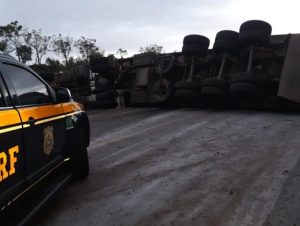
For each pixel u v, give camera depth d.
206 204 4.54
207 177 5.52
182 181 5.42
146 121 11.02
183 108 13.48
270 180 5.23
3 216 3.32
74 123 5.37
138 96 14.62
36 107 4.12
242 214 4.21
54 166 4.59
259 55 11.52
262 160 6.21
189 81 12.38
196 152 6.98
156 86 13.88
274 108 11.55
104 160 6.90
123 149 7.67
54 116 4.61
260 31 11.15
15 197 3.46
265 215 4.16
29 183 3.79
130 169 6.20
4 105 3.47
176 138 8.29
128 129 9.96
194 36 12.65
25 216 3.60
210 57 12.55
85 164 5.69
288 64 10.58
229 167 5.94
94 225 4.18
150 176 5.75
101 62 16.03
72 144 5.32
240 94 11.05
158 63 13.82
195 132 8.78
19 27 39.94
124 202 4.77
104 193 5.14
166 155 6.93
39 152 4.07
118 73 15.90
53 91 4.86
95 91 16.53
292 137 7.63
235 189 4.97
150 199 4.82
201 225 4.01
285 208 4.31
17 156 3.48
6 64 3.80
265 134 8.09
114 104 16.50
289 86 10.45
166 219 4.21
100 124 11.30
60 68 37.16
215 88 11.51
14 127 3.44
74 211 4.59
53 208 4.70
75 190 5.32
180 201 4.69
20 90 3.91
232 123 9.59
